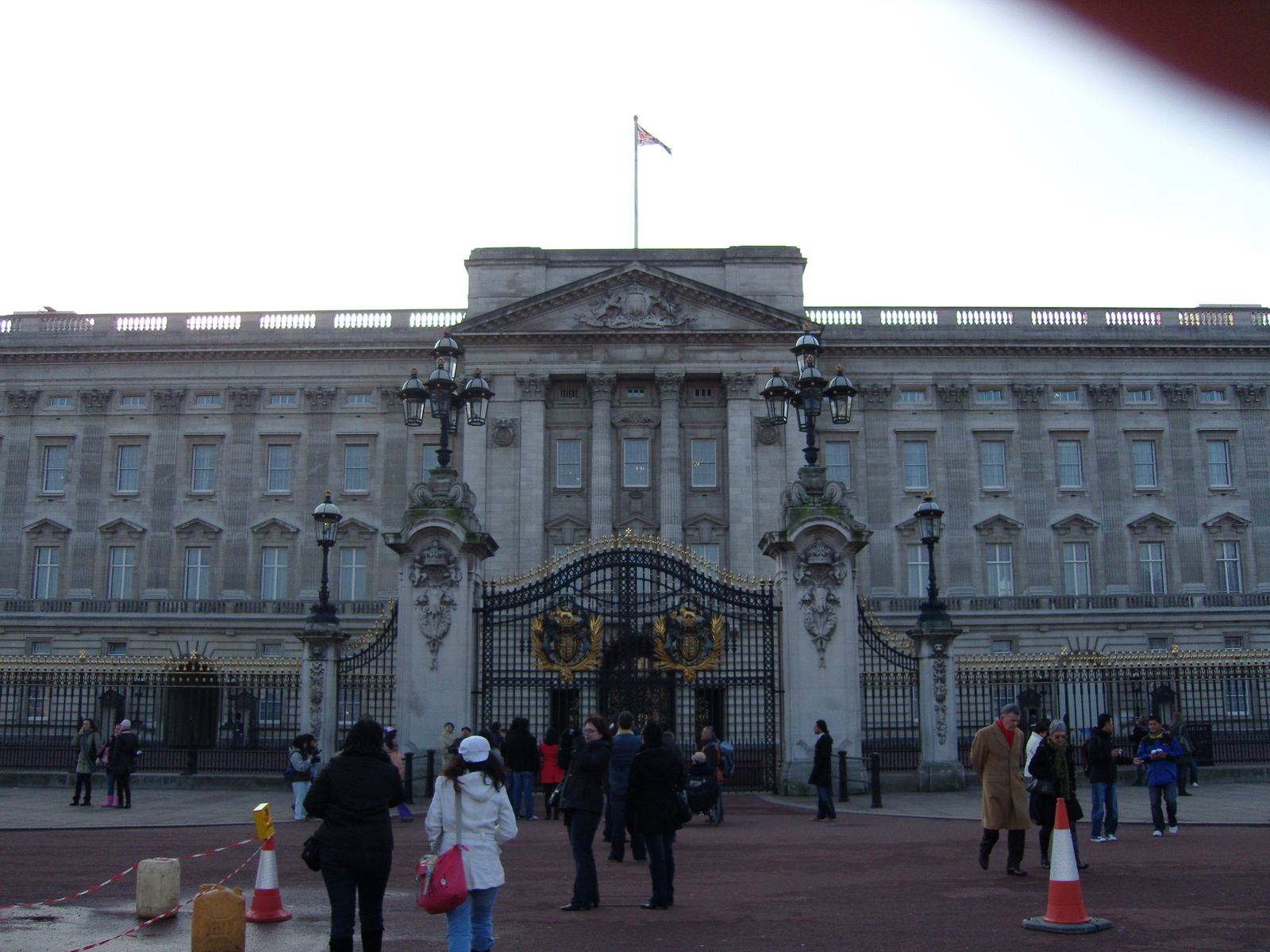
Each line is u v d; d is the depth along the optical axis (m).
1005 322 66.00
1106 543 63.69
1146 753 19.94
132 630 61.84
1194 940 10.96
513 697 28.11
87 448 65.25
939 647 27.33
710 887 14.47
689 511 61.31
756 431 61.19
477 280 63.28
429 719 24.67
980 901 13.15
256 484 64.50
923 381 64.94
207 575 63.94
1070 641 61.34
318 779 9.80
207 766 32.78
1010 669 29.16
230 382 65.69
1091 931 11.31
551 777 24.42
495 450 60.78
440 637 25.02
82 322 67.19
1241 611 62.06
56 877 15.68
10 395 65.81
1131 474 64.88
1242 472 65.12
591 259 63.50
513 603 26.17
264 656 61.28
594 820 13.13
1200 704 38.06
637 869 16.11
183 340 65.50
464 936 9.50
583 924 12.12
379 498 64.06
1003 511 63.88
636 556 27.00
